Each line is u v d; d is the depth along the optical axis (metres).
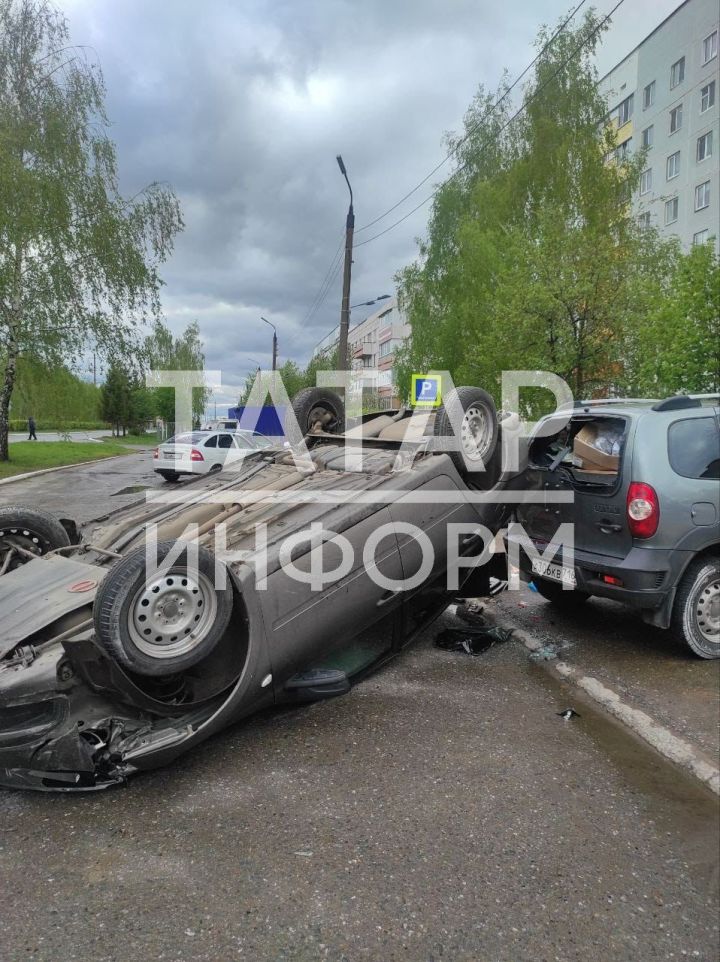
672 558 4.75
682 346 9.38
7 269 22.16
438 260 22.94
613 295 13.02
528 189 21.52
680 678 4.66
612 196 20.31
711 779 3.32
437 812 3.12
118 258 23.41
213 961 2.27
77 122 22.91
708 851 2.84
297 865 2.76
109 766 3.17
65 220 22.45
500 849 2.85
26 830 3.01
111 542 4.35
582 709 4.25
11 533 4.46
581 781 3.38
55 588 3.73
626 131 41.97
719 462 5.04
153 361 25.78
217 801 3.22
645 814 3.10
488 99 23.70
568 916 2.47
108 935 2.39
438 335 22.19
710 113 34.84
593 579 5.07
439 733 3.91
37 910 2.51
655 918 2.46
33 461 25.69
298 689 4.01
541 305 12.92
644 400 5.62
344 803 3.20
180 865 2.77
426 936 2.38
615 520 4.89
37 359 23.80
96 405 65.19
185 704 3.46
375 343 83.88
